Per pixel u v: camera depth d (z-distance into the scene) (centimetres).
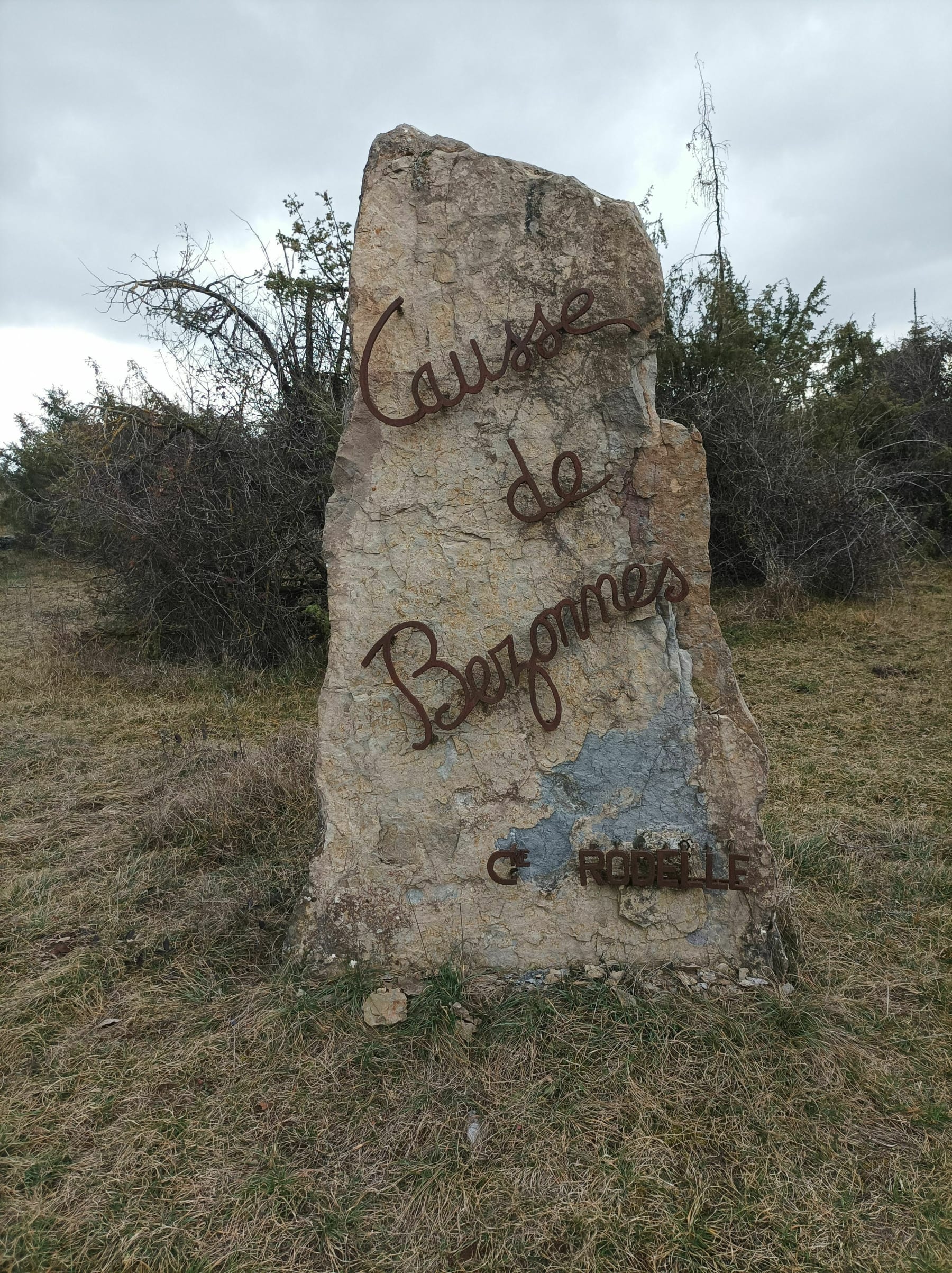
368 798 284
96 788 473
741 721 282
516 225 265
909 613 831
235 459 734
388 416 272
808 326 1180
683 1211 204
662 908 285
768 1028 261
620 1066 246
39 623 938
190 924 325
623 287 268
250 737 557
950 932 319
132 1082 245
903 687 617
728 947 287
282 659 736
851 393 1130
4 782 477
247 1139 224
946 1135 226
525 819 285
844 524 889
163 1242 196
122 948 311
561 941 288
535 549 279
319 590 759
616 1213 203
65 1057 254
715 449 940
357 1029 262
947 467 1124
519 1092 239
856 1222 201
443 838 285
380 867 285
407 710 282
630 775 285
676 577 279
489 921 286
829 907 335
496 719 282
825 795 443
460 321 268
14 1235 196
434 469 276
